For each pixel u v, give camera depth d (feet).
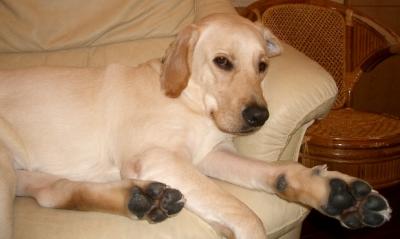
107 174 3.18
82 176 3.17
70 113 3.16
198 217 2.69
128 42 4.12
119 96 3.17
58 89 3.22
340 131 4.36
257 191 2.97
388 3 6.86
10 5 3.97
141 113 3.06
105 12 4.04
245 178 2.99
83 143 3.14
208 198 2.65
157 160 2.80
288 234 3.30
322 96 3.13
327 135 4.23
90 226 2.60
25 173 3.09
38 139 3.14
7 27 3.98
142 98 3.12
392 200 5.17
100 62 4.01
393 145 4.03
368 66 5.00
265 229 2.79
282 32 5.39
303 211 3.06
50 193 2.85
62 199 2.79
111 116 3.15
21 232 2.62
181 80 3.06
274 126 3.07
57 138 3.14
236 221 2.58
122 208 2.64
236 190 3.00
